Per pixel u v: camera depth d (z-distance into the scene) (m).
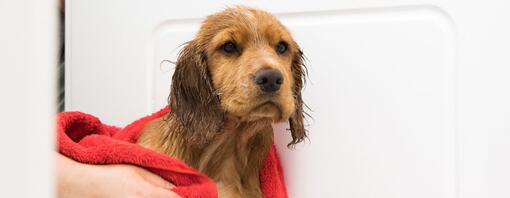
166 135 1.18
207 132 1.11
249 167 1.22
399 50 1.15
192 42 1.18
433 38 1.13
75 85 1.38
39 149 0.27
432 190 1.15
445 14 1.11
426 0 1.12
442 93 1.13
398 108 1.16
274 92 1.04
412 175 1.16
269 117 1.07
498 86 1.09
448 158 1.13
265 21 1.14
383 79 1.17
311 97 1.22
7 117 0.26
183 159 1.15
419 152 1.15
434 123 1.14
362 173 1.19
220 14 1.17
